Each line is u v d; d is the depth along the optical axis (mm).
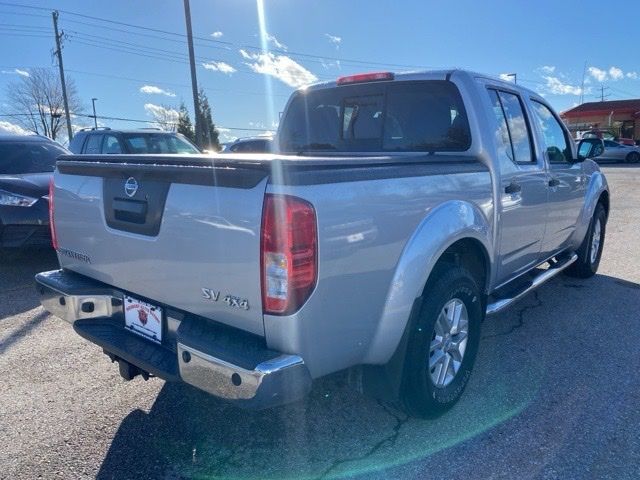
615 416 3299
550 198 4660
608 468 2795
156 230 2709
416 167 2959
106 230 3029
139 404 3480
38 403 3488
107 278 3152
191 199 2518
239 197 2332
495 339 4504
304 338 2359
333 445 3047
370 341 2736
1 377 3852
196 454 2969
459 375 3402
